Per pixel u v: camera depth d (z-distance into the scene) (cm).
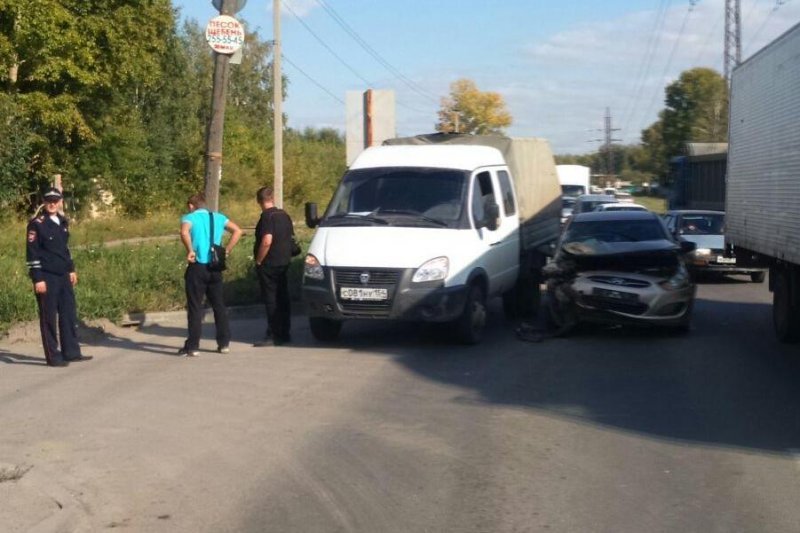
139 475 689
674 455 742
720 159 3428
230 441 781
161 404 913
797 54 1148
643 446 768
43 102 3375
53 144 3716
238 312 1550
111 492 652
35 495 629
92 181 4059
